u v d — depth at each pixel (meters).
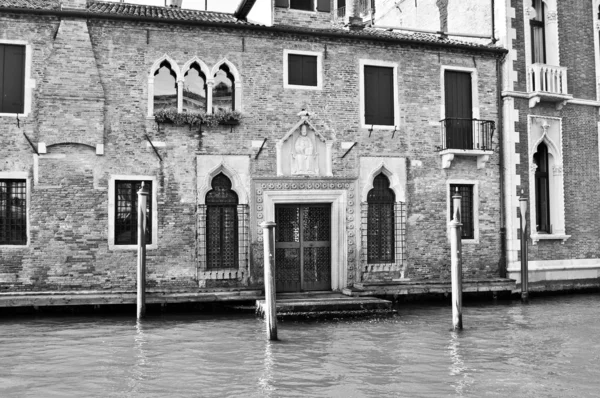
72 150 14.80
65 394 8.11
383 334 12.35
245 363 9.82
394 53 17.48
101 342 11.32
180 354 10.41
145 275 14.12
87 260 14.80
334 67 16.89
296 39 16.56
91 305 14.42
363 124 17.06
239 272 15.86
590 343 11.52
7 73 14.64
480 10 19.62
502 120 18.53
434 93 17.83
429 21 22.86
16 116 14.50
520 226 17.41
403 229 17.23
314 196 16.58
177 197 15.51
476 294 17.50
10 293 13.88
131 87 15.30
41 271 14.52
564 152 19.28
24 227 14.60
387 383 8.71
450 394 8.21
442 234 17.67
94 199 14.91
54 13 14.73
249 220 15.99
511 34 18.66
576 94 19.59
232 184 16.00
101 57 15.13
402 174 17.34
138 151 15.30
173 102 15.72
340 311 14.34
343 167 16.83
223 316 14.37
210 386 8.50
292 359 10.11
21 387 8.41
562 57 19.52
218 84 16.08
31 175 14.57
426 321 13.95
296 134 16.48
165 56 15.53
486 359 10.20
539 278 18.58
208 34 15.88
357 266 16.86
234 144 15.97
